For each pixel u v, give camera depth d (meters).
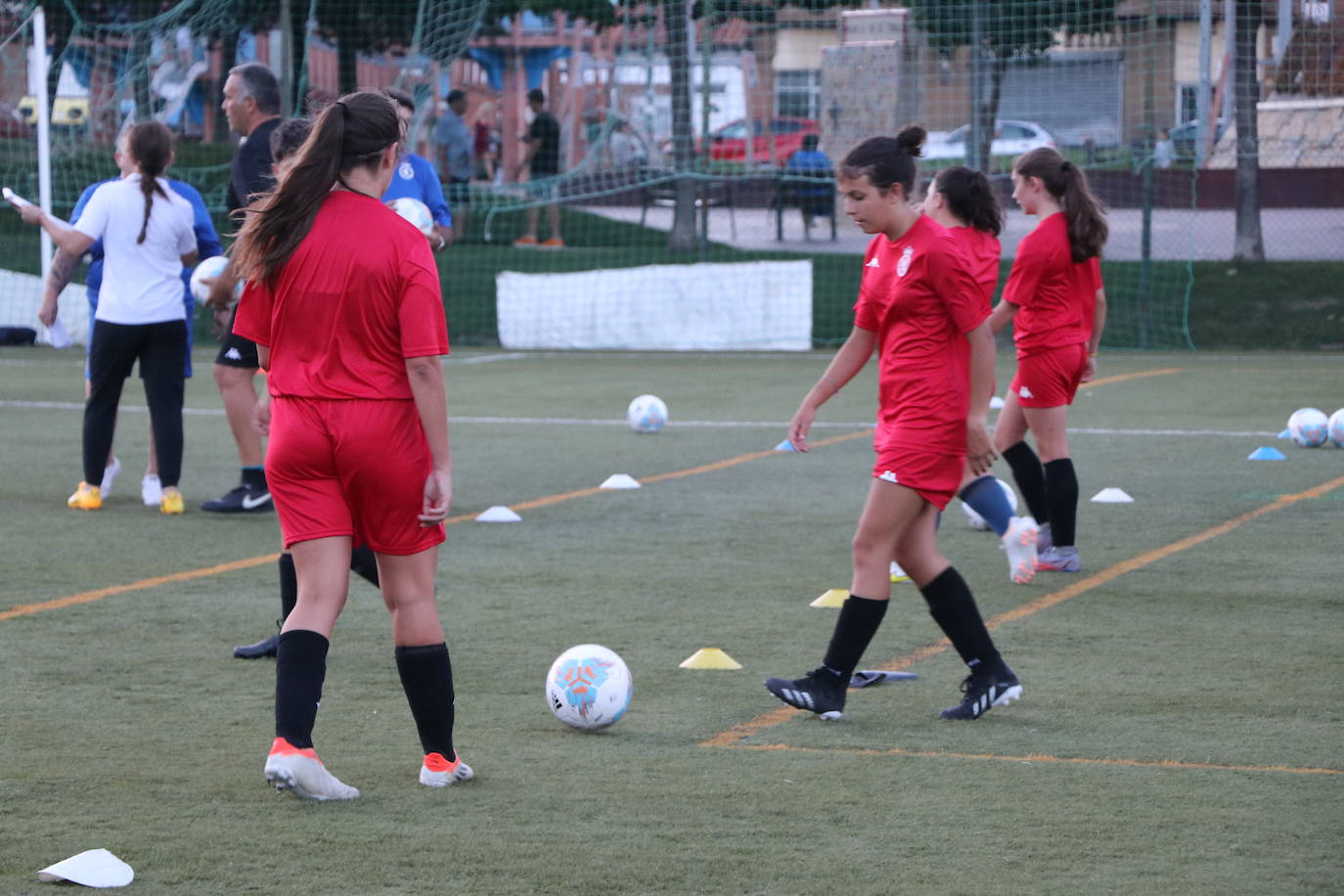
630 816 9.09
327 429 9.09
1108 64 66.56
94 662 13.02
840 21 57.00
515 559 17.75
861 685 12.38
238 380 20.62
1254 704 11.66
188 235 20.55
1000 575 16.88
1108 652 13.39
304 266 9.02
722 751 10.53
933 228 11.09
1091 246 16.66
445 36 58.31
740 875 8.09
